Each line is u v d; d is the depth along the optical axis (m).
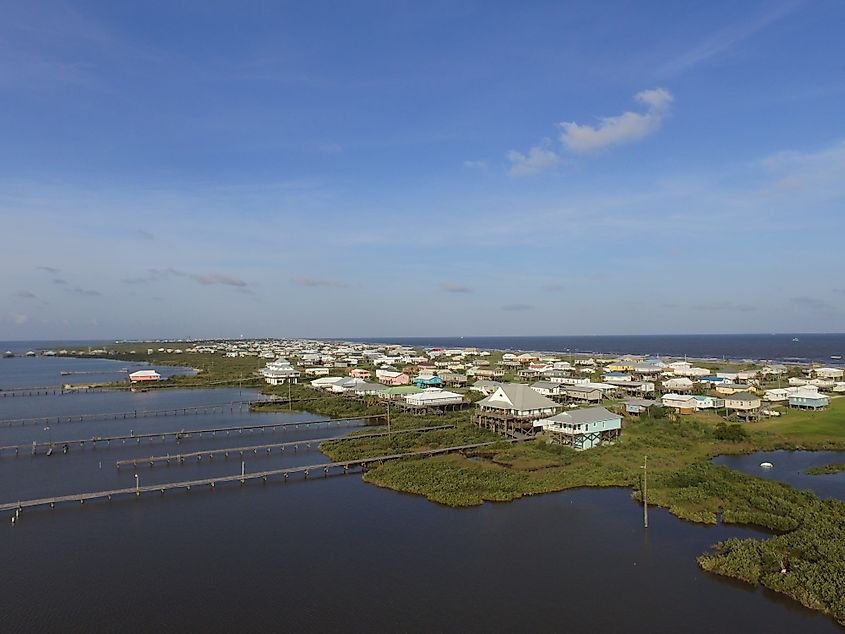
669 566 46.78
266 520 58.00
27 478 74.62
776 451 84.94
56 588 43.84
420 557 48.91
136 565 47.75
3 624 38.72
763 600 41.25
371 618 39.41
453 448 83.69
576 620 38.97
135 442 97.31
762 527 54.28
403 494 66.00
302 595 42.59
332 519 58.03
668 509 59.75
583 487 67.50
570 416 87.31
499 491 64.56
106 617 39.62
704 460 78.44
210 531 55.12
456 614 39.81
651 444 85.94
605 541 51.84
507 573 45.84
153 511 60.94
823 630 37.41
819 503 57.56
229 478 70.38
